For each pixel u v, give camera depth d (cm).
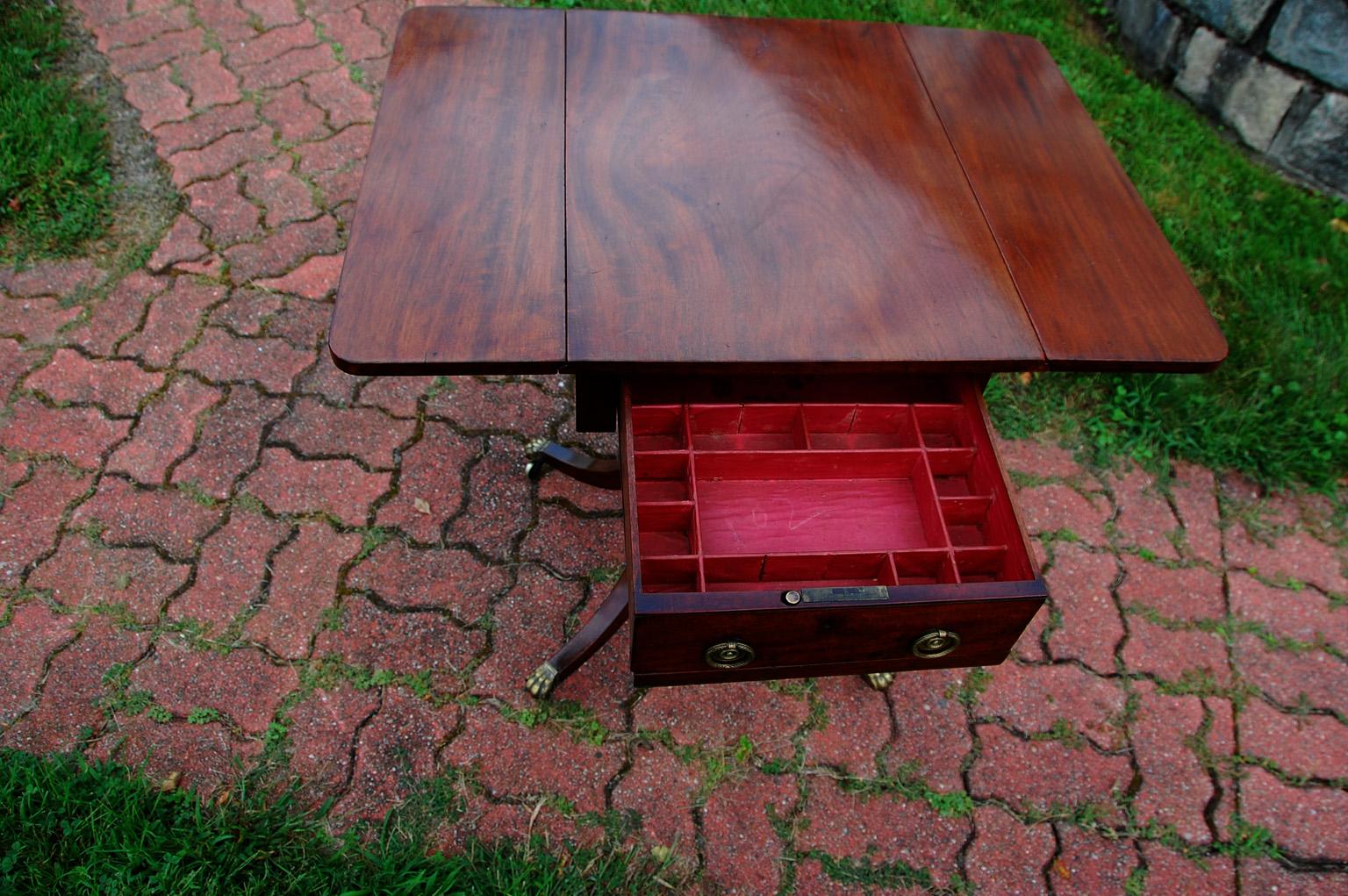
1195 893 197
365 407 253
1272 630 235
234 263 276
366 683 208
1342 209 324
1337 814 208
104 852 179
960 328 156
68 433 241
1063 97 199
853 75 198
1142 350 157
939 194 176
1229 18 333
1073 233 173
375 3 348
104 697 203
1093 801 206
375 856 185
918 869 195
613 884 188
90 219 279
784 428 184
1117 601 237
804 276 160
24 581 217
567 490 243
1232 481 264
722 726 210
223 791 192
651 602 142
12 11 322
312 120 311
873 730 212
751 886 191
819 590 146
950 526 177
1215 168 332
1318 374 276
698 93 188
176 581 219
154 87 313
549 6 353
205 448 241
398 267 151
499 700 208
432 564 227
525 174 168
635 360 146
